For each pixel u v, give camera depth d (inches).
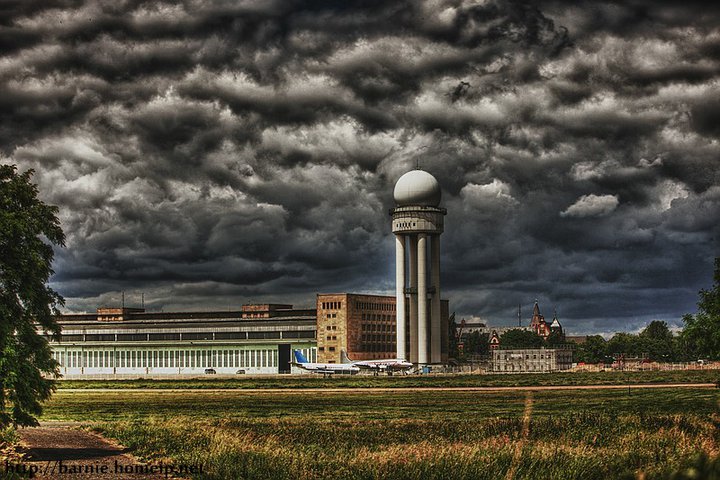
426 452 2021.4
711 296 3137.3
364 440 2689.5
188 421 3422.7
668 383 6924.2
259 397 5797.2
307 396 5876.0
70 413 4340.6
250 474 1900.8
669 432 2437.3
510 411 4313.5
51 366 2405.3
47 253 2484.0
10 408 2346.2
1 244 2384.4
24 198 2479.1
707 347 3100.4
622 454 1988.2
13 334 2327.8
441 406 4749.0
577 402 4845.0
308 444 2564.0
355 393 6171.3
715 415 2925.7
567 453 1971.0
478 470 1822.1
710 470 996.6
